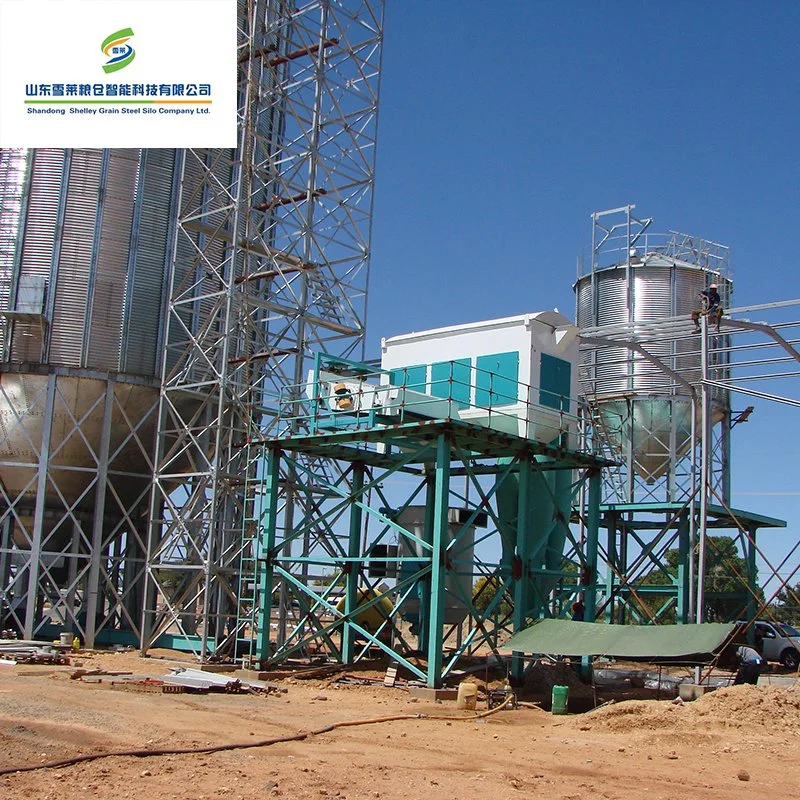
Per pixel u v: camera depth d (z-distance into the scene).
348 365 32.78
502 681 30.89
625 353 48.22
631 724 22.00
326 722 21.17
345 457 34.41
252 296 40.59
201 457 41.59
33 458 41.34
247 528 38.19
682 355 38.19
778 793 15.55
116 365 41.12
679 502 41.00
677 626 26.53
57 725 17.75
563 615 33.84
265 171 40.09
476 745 19.11
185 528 36.34
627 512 43.47
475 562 29.36
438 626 27.52
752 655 33.50
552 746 19.39
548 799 14.30
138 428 40.75
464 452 30.66
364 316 42.34
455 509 35.00
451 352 33.69
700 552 28.56
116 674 29.23
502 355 32.50
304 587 32.31
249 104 38.09
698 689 26.77
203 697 24.89
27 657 32.44
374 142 43.81
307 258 39.41
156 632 37.66
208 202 40.12
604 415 48.38
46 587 45.16
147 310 42.00
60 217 41.44
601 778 16.20
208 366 41.84
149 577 39.88
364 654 35.25
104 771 14.54
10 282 41.19
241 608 39.62
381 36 44.59
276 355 38.75
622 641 26.39
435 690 26.92
